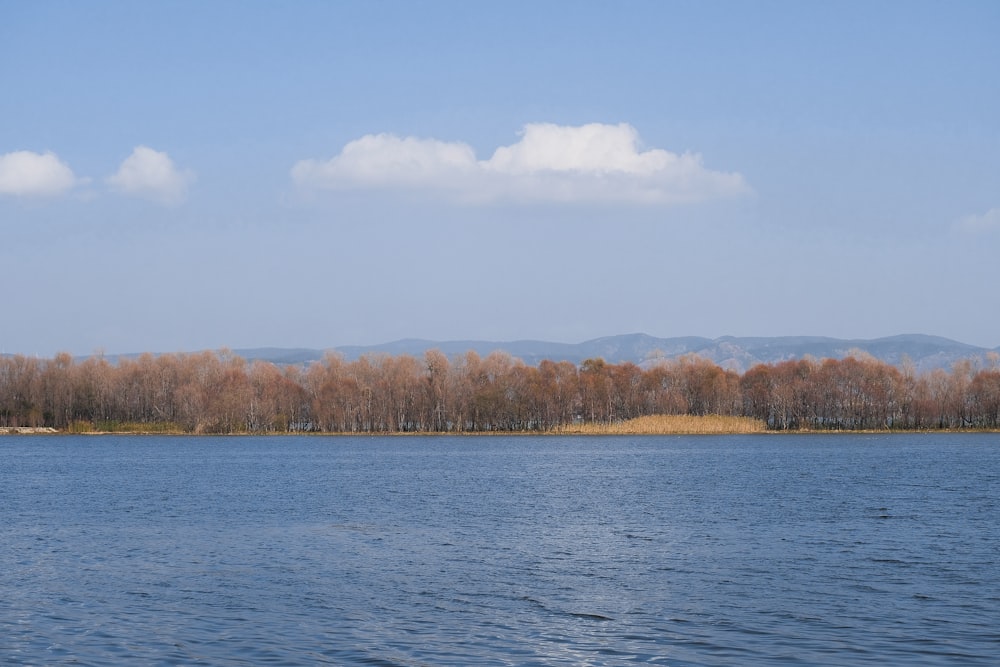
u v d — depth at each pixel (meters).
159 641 33.28
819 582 43.12
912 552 51.50
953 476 108.75
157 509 76.75
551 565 47.84
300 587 42.22
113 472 125.56
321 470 128.50
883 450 173.25
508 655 31.56
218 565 47.94
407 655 31.55
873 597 39.91
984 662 30.72
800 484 99.06
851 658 31.20
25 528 63.72
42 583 43.19
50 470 130.00
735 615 36.88
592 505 78.50
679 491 91.94
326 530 61.97
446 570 46.41
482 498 85.56
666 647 32.50
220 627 35.16
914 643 32.84
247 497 87.75
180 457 164.38
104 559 49.91
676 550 52.69
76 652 31.92
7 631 34.59
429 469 129.62
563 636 33.91
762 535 58.72
